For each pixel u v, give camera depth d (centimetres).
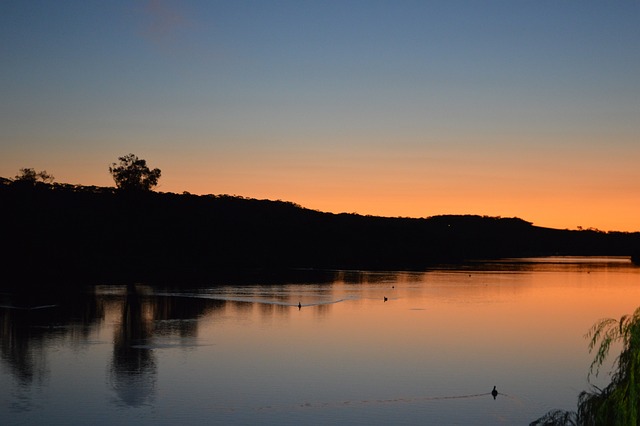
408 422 4834
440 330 9075
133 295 12938
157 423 4650
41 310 10381
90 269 18138
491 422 4862
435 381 6050
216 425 4647
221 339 8031
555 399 5488
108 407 5003
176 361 6662
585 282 19000
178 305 11362
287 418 4850
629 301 13738
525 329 9306
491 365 6750
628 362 2366
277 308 11225
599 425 2355
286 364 6638
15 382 5688
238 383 5822
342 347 7625
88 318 9550
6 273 16400
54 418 4697
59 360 6581
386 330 8988
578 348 7762
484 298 13688
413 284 16950
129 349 7225
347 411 5050
